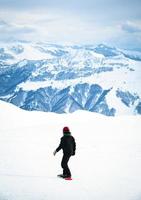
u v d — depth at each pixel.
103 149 23.42
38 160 19.95
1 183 14.80
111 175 16.20
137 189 13.80
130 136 29.92
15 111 50.25
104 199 12.66
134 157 20.42
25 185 14.52
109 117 45.22
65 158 15.63
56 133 32.22
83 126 37.00
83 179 15.55
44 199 12.62
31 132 33.03
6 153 22.20
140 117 44.25
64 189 13.95
